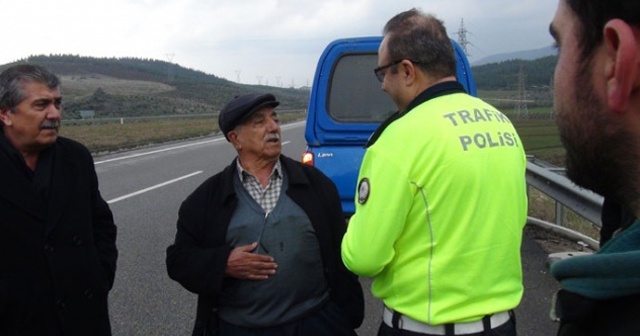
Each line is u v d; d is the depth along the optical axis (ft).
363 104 16.43
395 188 6.05
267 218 8.27
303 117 209.97
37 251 7.94
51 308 8.06
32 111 8.01
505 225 6.27
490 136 6.33
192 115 171.12
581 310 2.71
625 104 2.48
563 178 17.98
